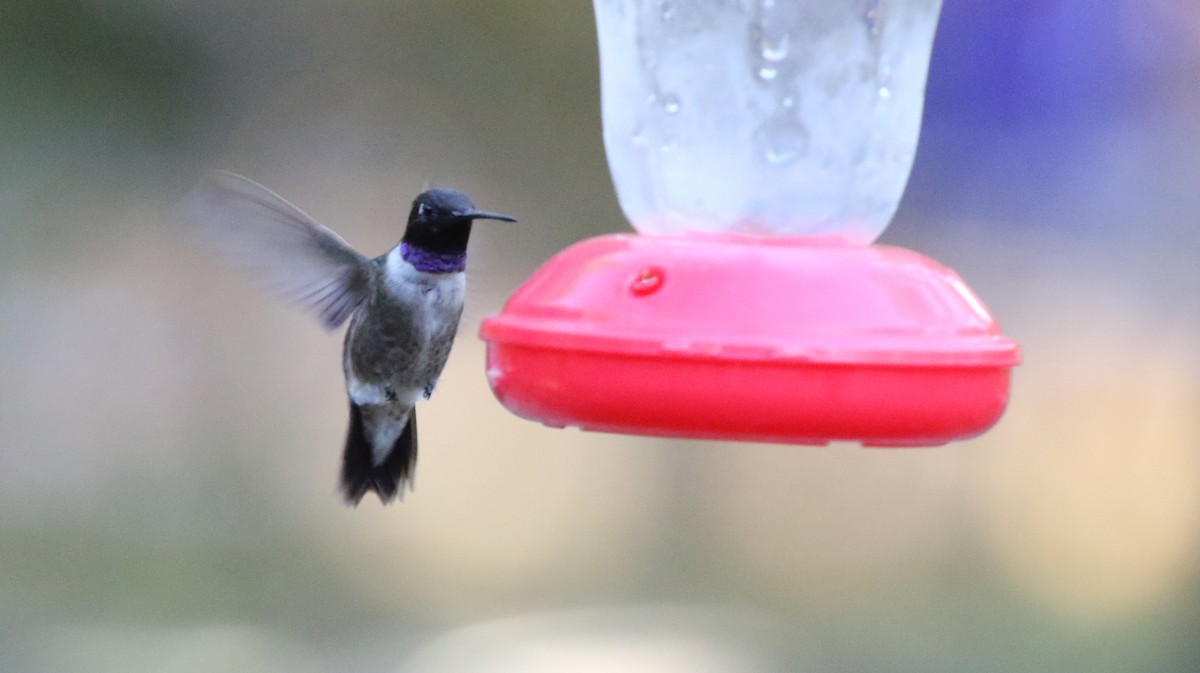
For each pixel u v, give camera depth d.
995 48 11.60
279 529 13.55
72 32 10.64
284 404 13.83
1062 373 13.15
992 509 13.62
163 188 11.80
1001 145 11.97
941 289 4.36
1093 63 11.45
